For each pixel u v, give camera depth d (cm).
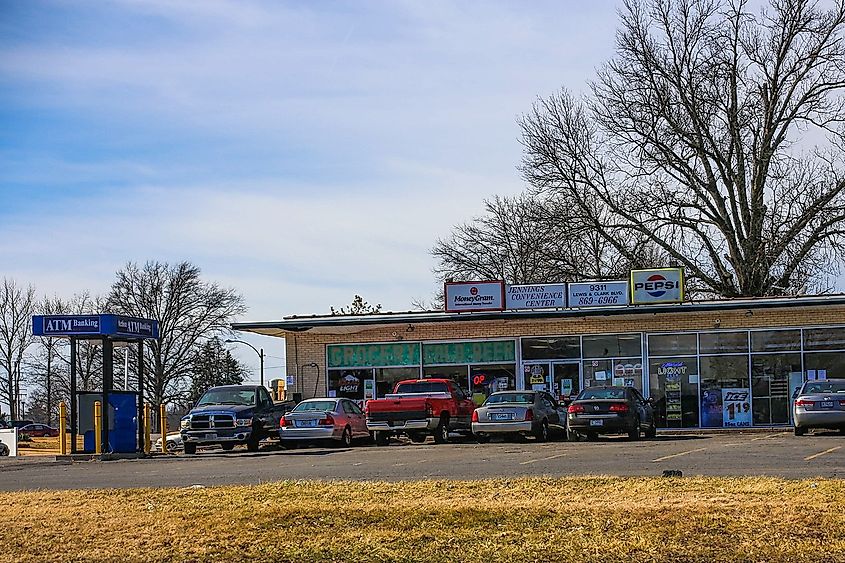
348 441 3134
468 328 3812
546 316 3644
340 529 1217
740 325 3634
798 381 3581
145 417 3059
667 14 4794
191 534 1210
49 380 7694
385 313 3816
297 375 3903
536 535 1153
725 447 2270
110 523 1289
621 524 1185
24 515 1369
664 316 3688
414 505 1349
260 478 1853
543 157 5122
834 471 1639
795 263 4678
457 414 3175
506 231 6028
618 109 4862
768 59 4669
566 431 3186
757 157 4691
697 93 4722
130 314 6981
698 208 4825
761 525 1158
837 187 4575
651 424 3112
